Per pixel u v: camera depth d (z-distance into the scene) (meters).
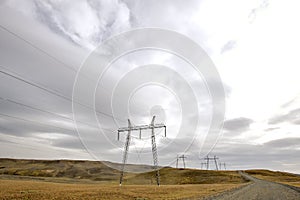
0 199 21.00
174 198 21.48
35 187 36.88
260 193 25.39
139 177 102.50
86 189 34.50
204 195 23.97
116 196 24.03
